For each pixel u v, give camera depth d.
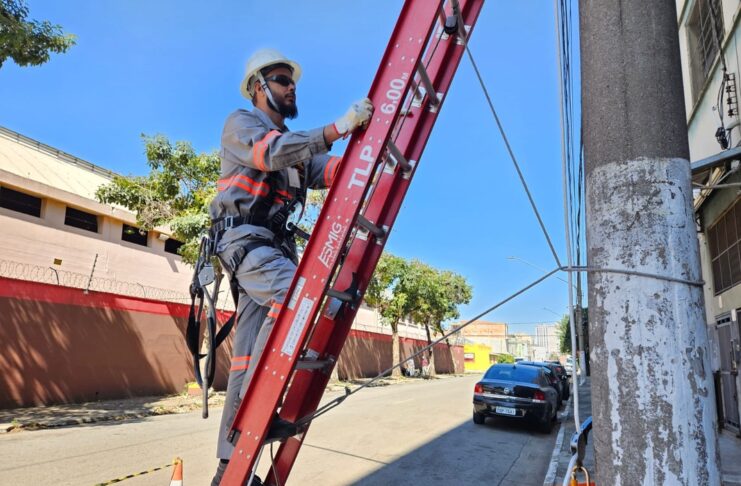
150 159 14.82
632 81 1.79
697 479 1.56
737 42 7.52
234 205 2.39
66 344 13.64
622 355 1.68
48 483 6.09
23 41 8.62
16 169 17.17
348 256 2.54
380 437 9.84
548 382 12.92
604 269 1.76
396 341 33.50
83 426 10.60
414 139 2.55
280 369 2.03
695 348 1.63
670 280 1.66
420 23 2.07
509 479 7.21
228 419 2.33
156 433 9.68
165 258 21.64
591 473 6.04
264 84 2.62
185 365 17.69
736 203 8.42
